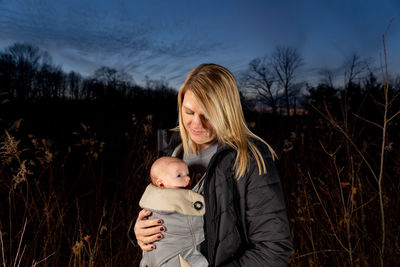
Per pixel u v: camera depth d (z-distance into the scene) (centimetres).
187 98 99
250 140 95
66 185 278
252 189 86
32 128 523
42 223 190
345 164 213
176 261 89
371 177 241
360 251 165
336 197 198
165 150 128
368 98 301
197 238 91
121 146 368
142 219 98
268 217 83
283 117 445
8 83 1497
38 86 1627
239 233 89
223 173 89
